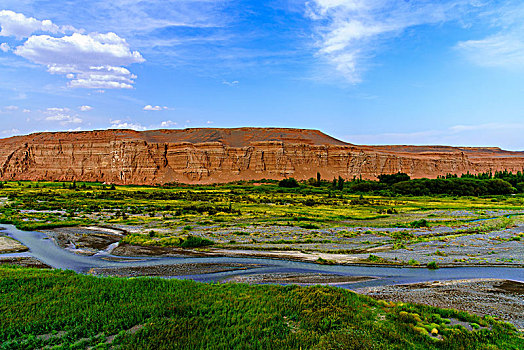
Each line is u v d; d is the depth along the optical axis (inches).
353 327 703.7
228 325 712.4
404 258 1451.8
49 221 2459.4
